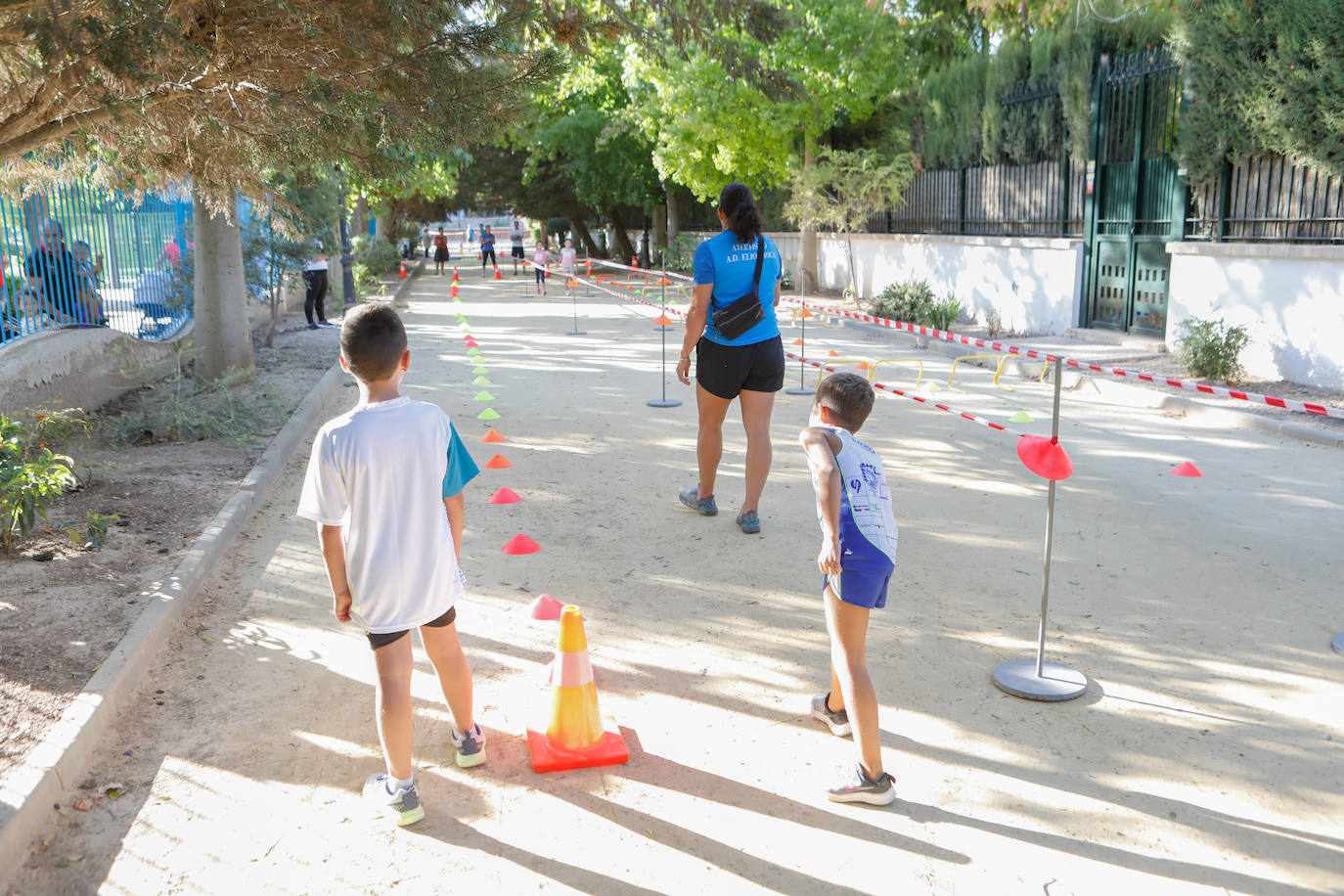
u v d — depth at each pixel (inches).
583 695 142.5
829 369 467.5
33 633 169.9
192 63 177.6
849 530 129.2
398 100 196.4
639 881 115.3
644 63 869.8
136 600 187.2
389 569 120.4
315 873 116.8
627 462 317.1
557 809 129.8
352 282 840.9
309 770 138.6
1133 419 382.3
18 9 155.8
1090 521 251.0
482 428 367.6
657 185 1387.8
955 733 148.9
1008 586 207.8
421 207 2369.6
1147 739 146.3
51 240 371.2
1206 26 473.4
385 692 124.0
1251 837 123.0
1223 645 178.5
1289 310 444.5
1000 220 717.9
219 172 219.3
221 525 232.8
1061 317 629.9
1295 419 354.9
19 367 318.7
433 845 122.0
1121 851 120.5
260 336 623.2
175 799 130.8
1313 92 423.8
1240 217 486.0
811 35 799.1
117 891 113.1
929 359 557.9
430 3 191.0
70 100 175.3
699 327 239.9
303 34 187.0
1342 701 157.4
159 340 481.7
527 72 206.7
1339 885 114.0
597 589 208.4
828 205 861.8
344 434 119.0
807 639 183.5
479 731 141.6
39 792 123.7
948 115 772.0
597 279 1328.7
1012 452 327.3
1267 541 234.2
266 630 185.9
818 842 122.6
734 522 253.4
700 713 155.9
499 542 238.4
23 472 207.9
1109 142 590.2
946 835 124.0
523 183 1507.1
